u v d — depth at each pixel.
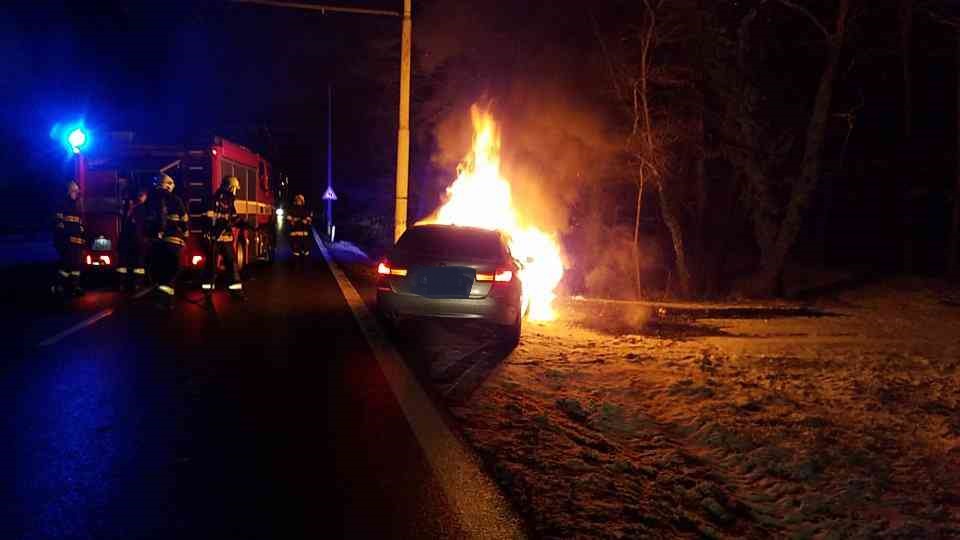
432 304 9.84
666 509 5.04
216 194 13.49
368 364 8.59
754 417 7.57
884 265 23.77
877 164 23.41
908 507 5.57
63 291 13.61
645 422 7.15
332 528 4.29
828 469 6.28
